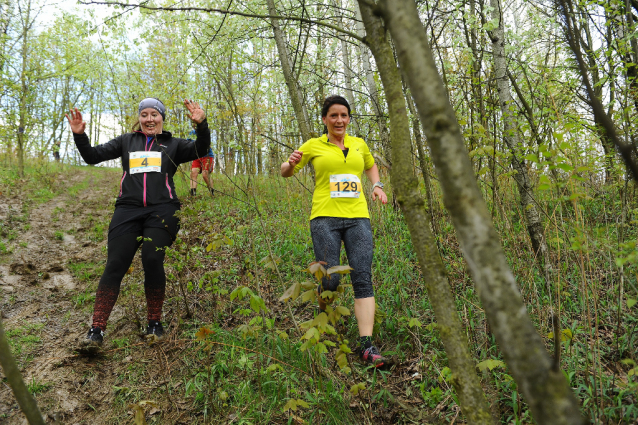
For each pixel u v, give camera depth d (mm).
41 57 10828
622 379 1908
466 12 4113
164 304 3398
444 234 3838
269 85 7613
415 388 2197
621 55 3654
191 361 2586
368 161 2902
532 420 1729
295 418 1955
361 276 2512
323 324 1732
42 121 10648
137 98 10898
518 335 551
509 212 3186
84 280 4148
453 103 3543
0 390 2369
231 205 6340
